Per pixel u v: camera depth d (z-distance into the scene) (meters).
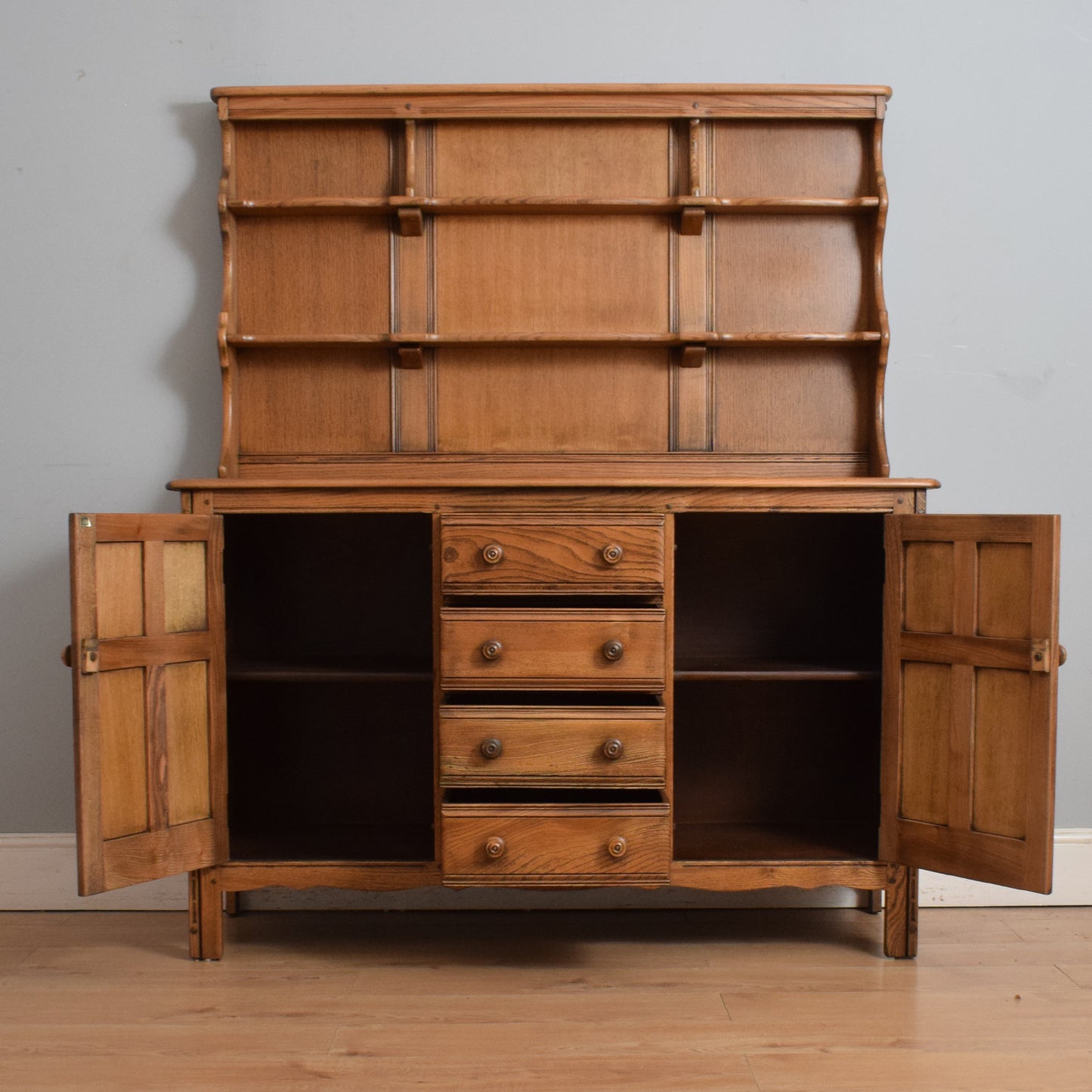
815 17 2.24
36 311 2.25
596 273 2.21
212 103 2.23
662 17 2.23
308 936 2.09
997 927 2.14
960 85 2.25
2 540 2.26
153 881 2.25
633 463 2.21
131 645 1.79
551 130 2.19
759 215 2.22
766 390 2.23
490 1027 1.67
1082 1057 1.57
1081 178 2.26
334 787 2.32
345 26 2.23
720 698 2.33
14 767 2.27
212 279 2.25
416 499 1.89
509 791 1.99
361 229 2.19
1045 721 1.72
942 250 2.27
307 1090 1.46
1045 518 1.71
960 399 2.28
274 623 2.33
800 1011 1.73
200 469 2.26
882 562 2.01
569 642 1.81
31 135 2.23
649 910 2.26
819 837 2.12
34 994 1.79
